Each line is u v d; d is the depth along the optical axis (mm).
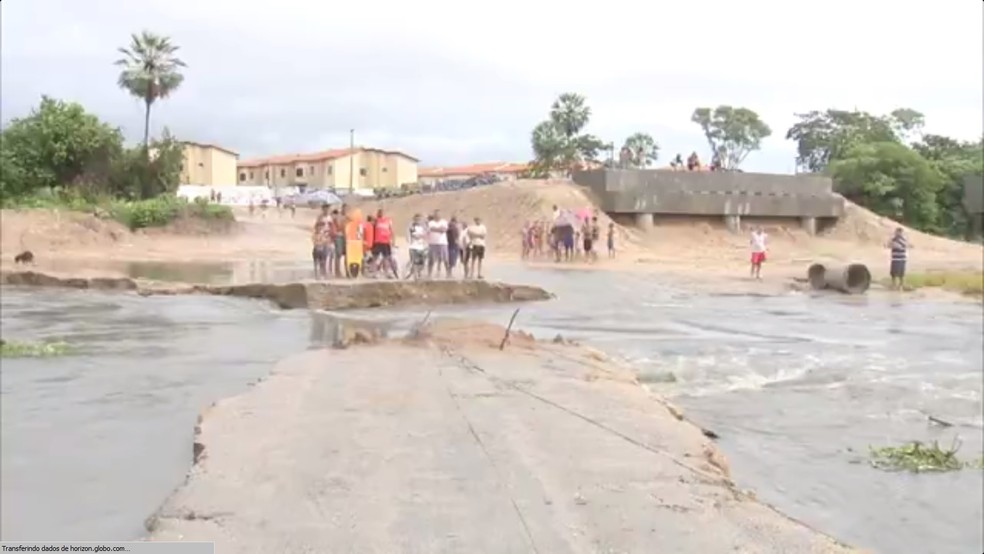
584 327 19016
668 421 8258
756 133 98625
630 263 42125
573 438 7523
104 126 57969
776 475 8531
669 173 55875
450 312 21766
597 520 5438
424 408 8711
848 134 95625
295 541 5062
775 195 58125
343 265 29453
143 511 7059
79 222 46375
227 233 50875
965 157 84500
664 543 5066
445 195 58688
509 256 46125
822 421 10750
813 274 30719
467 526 5320
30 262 35844
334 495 5898
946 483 8328
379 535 5164
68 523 6770
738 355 15469
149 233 49031
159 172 58625
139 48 68125
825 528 7137
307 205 70938
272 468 6512
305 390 9602
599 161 82438
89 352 14805
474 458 6840
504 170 108812
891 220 66000
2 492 7480
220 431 7652
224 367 13406
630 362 14500
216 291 24688
